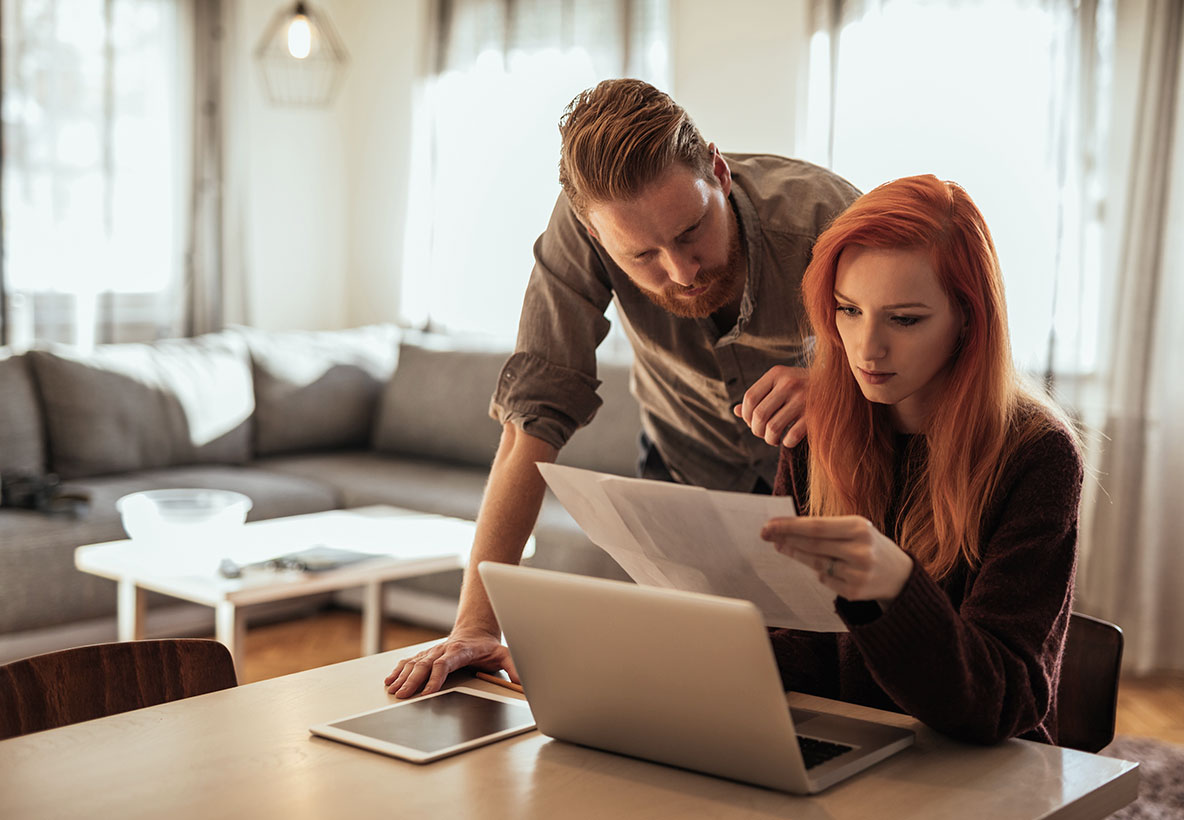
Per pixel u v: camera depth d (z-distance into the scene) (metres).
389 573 2.85
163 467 4.17
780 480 1.45
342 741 1.10
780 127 4.33
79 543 3.39
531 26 4.87
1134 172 3.67
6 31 4.35
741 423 1.93
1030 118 3.86
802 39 4.25
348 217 5.63
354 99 5.55
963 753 1.08
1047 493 1.15
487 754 1.08
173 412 4.18
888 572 0.96
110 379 4.05
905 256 1.13
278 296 5.37
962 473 1.18
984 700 1.03
